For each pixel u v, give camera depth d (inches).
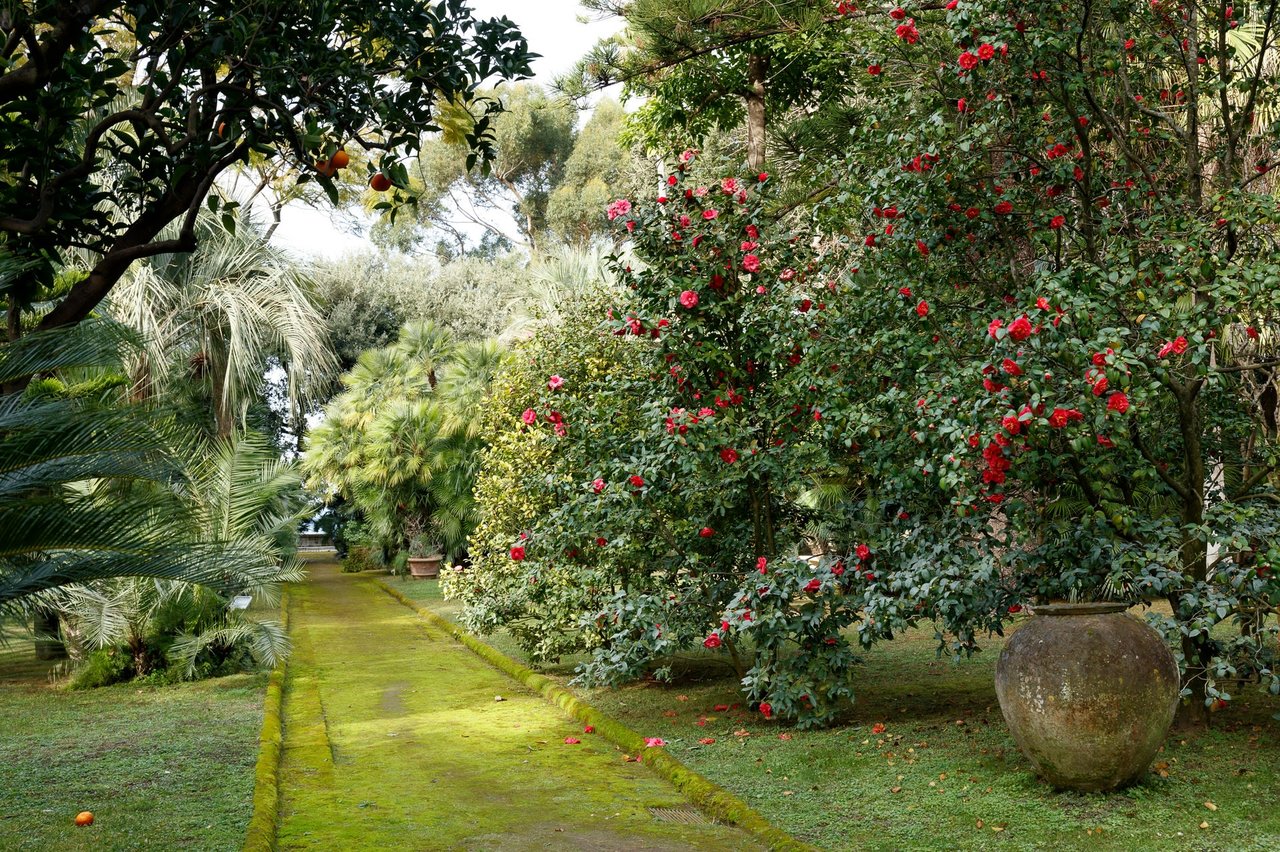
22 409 143.8
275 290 551.5
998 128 209.3
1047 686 161.2
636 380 259.0
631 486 232.5
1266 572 170.2
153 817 169.8
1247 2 212.4
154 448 150.3
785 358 229.1
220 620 333.1
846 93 454.6
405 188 171.3
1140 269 179.8
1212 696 167.2
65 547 142.3
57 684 324.8
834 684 225.0
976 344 211.9
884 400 200.1
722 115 508.4
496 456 344.5
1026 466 182.2
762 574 221.9
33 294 165.9
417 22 168.4
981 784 174.1
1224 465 242.2
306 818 172.4
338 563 1031.0
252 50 159.5
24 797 183.6
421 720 258.7
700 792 178.2
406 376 748.0
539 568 282.2
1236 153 228.5
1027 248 248.7
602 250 607.5
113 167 226.2
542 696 289.3
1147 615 179.5
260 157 174.7
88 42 152.6
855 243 241.9
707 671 306.3
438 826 166.9
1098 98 213.9
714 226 235.6
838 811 165.6
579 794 185.8
